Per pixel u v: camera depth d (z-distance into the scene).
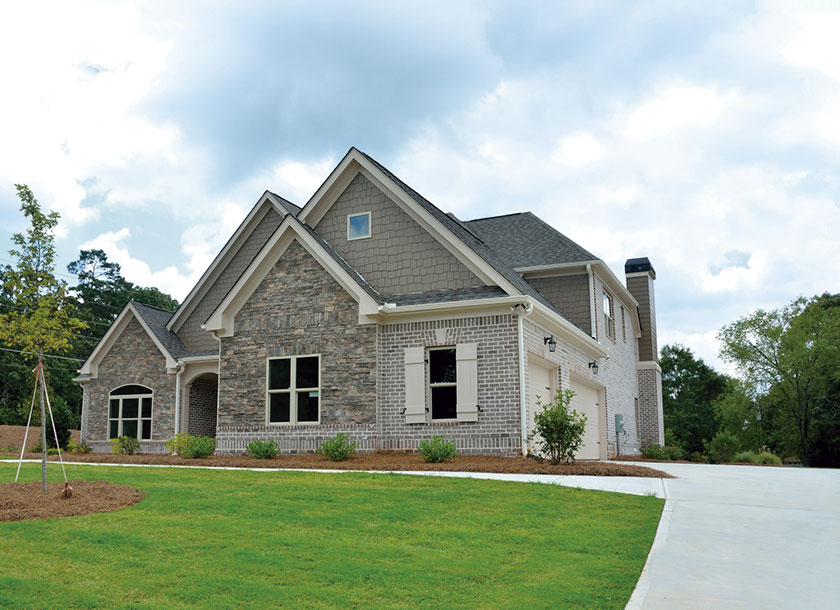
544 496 11.42
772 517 10.03
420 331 19.20
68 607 5.79
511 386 18.09
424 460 17.00
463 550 7.91
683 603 6.07
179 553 7.48
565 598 6.14
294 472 14.51
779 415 45.47
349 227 21.86
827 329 42.25
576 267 25.80
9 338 11.88
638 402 35.44
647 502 11.11
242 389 20.75
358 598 6.13
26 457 20.97
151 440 26.22
